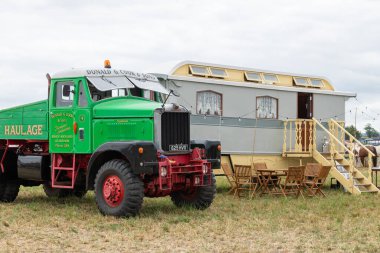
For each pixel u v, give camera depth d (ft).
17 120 37.99
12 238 25.75
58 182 35.86
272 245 24.66
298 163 55.21
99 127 33.91
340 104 59.52
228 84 50.42
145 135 32.60
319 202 40.22
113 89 34.88
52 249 23.66
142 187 31.40
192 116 47.78
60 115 35.40
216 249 23.77
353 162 49.70
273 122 53.78
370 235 27.20
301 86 57.36
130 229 28.09
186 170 33.06
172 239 25.89
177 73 48.34
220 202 39.99
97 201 32.24
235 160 51.06
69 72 35.35
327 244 24.91
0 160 39.22
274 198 43.47
